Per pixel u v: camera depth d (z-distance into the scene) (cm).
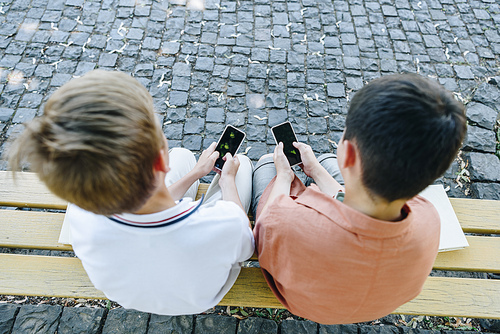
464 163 276
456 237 174
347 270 100
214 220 107
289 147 198
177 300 117
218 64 316
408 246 97
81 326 205
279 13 354
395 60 328
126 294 113
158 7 350
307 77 313
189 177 182
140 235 96
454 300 166
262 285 167
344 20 352
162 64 313
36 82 297
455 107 82
